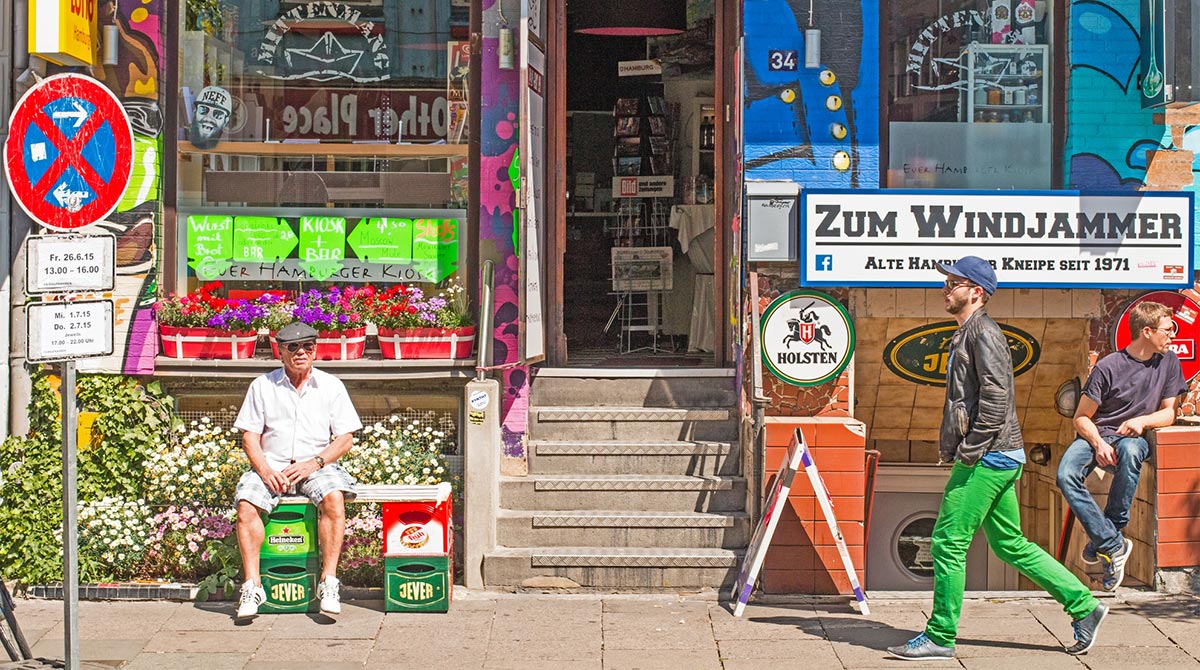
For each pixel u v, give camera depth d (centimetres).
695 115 960
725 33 880
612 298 970
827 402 794
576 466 802
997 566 987
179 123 810
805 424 731
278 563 697
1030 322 819
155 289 790
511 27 802
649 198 970
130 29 791
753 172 791
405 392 807
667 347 966
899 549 971
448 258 823
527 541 762
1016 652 633
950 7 809
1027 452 938
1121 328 795
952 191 768
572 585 742
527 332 766
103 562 746
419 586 698
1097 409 719
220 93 818
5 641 612
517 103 804
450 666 613
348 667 611
